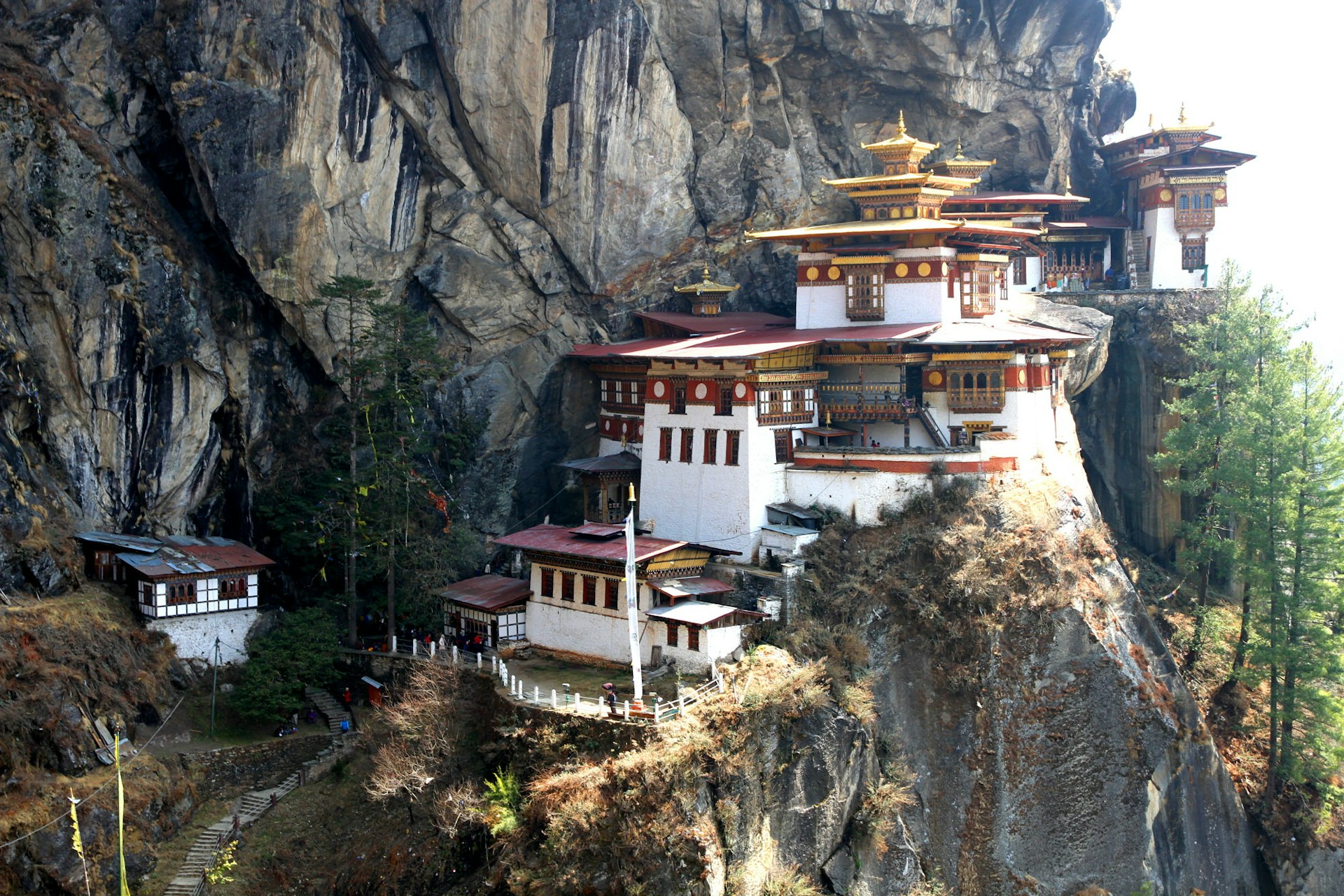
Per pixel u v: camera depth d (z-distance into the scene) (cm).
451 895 4669
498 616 6059
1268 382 6656
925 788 5694
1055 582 6025
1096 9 8369
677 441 6675
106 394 5916
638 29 6956
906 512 6250
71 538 5678
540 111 6838
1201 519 7188
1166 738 6000
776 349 6322
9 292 5694
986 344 6500
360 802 5203
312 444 6700
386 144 6644
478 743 5247
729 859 4662
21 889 4372
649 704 5062
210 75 6175
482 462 7112
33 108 5741
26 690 4759
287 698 5553
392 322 6450
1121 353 7956
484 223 7012
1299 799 6475
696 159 7538
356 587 6462
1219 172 8538
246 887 4791
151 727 5322
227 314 6431
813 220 8156
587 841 4491
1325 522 6444
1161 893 5862
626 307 7612
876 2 7525
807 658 5566
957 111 8369
